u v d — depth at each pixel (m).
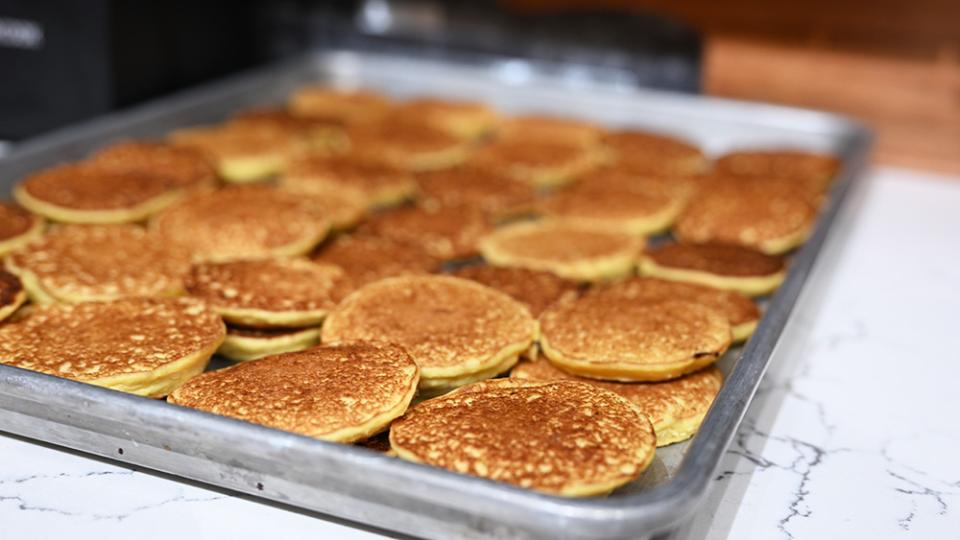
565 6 1.27
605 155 0.96
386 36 1.10
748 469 0.61
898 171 1.01
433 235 0.81
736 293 0.73
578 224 0.84
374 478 0.53
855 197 0.93
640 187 0.90
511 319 0.68
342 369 0.62
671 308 0.69
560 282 0.75
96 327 0.65
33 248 0.74
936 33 1.11
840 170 0.93
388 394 0.60
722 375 0.67
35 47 0.93
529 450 0.56
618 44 1.14
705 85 1.11
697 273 0.75
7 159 0.84
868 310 0.77
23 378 0.57
